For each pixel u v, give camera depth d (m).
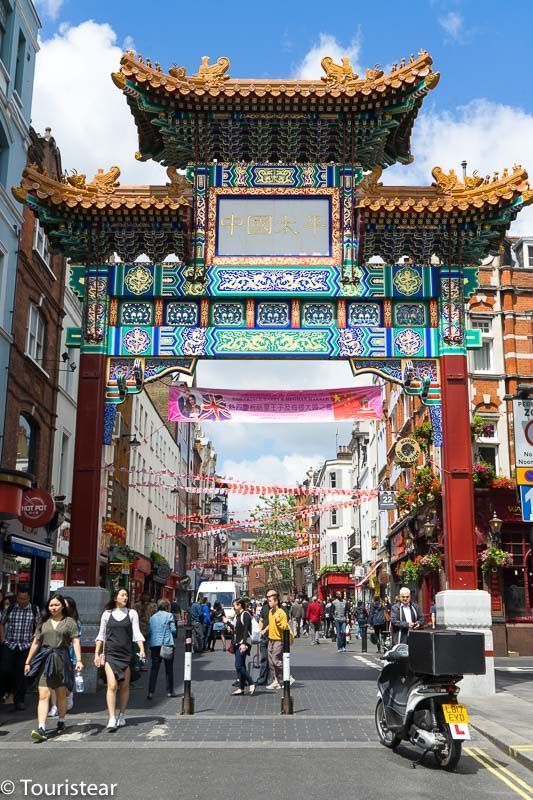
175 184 16.52
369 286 16.39
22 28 22.56
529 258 34.75
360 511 57.62
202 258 16.41
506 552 25.80
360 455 59.56
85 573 15.02
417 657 9.05
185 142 16.80
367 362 16.30
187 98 16.09
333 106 16.30
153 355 16.16
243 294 16.28
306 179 16.88
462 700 13.77
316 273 16.42
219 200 16.78
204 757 9.16
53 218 16.20
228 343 16.19
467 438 15.78
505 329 32.47
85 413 15.75
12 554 21.22
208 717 11.97
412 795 7.55
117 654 11.09
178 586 59.31
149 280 16.39
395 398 40.81
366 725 11.34
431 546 27.30
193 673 19.50
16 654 12.73
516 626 25.75
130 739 10.25
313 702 13.67
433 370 16.27
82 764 8.80
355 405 16.78
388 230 16.28
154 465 49.12
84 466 15.49
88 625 14.65
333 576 64.75
